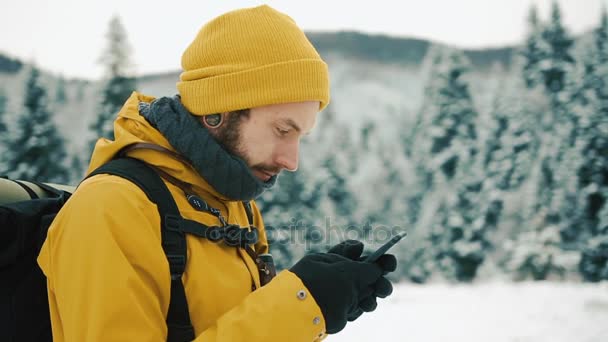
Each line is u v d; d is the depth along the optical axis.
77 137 32.22
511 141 30.94
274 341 1.05
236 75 1.21
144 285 1.06
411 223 36.19
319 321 1.08
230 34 1.27
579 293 12.70
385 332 9.41
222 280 1.19
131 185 1.15
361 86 151.25
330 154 33.28
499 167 30.55
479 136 34.44
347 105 135.50
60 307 1.08
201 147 1.20
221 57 1.26
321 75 1.28
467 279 27.77
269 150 1.25
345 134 47.69
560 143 26.88
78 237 1.07
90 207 1.09
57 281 1.08
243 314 1.07
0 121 28.50
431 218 29.28
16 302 1.18
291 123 1.25
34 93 27.73
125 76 29.44
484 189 29.67
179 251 1.15
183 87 1.27
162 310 1.12
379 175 43.06
